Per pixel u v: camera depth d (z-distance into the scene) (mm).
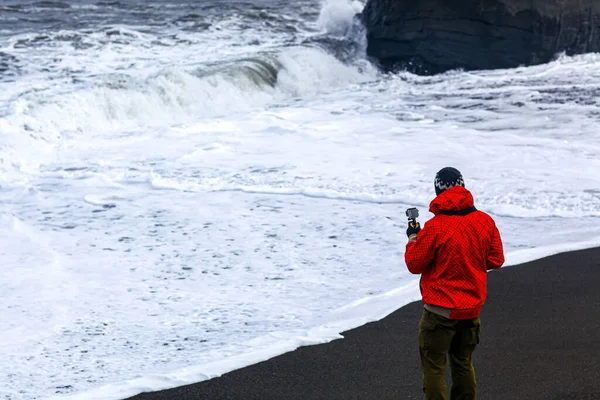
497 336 8836
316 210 15109
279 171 18125
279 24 43812
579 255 11977
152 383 7754
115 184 17391
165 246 13008
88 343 9039
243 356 8414
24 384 7906
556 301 9992
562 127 23172
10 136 20469
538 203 15203
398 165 18547
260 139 22078
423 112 26625
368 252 12648
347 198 15883
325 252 12648
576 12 38188
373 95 31562
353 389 7582
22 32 36438
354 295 10664
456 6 37875
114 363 8445
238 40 38469
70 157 20125
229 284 11172
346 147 20750
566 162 18594
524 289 10469
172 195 16359
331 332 9141
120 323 9695
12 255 12492
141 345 8977
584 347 8453
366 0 43469
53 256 12469
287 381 7789
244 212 15000
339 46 39344
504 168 18000
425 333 6418
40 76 27422
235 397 7441
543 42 37781
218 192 16500
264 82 31156
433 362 6430
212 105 27547
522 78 34562
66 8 45500
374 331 9172
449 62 38469
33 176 18266
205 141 21859
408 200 15641
